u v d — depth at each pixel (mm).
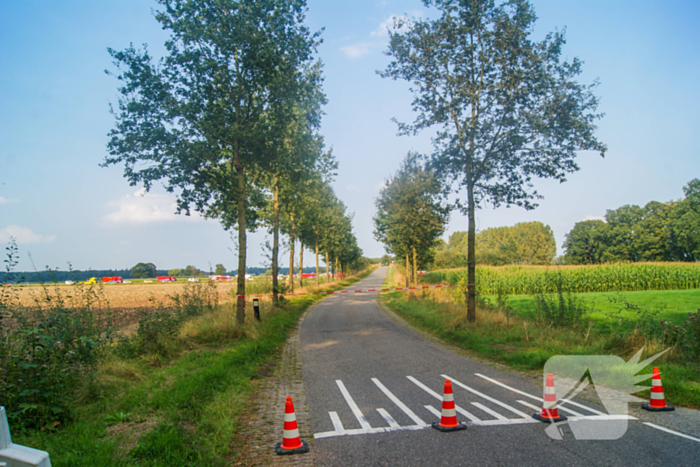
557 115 13312
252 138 13656
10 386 5086
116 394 6598
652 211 60562
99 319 10375
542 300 13938
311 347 12336
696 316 9086
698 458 4258
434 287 27844
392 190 27609
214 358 9625
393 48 14828
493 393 7133
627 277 29141
